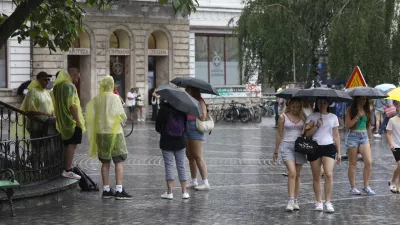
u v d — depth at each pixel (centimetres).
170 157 1590
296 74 4203
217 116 4694
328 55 3897
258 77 4431
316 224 1331
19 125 1659
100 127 1558
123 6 5009
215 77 5500
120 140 1569
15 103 4575
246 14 4366
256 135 3503
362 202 1591
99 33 4919
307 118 1468
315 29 4194
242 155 2580
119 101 1570
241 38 4403
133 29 5075
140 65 5119
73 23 1759
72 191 1570
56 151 1592
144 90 5144
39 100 1666
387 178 2014
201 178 1933
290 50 4159
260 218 1380
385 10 3803
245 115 4591
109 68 4997
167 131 1574
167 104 1583
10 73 4597
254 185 1836
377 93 1662
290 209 1453
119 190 1577
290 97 1575
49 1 1698
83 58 4950
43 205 1481
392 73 3812
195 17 5381
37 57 4681
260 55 4378
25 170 1502
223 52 5531
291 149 1462
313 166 1476
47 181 1565
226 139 3262
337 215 1427
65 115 1625
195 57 5409
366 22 3753
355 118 1678
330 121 1466
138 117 4753
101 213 1409
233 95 5447
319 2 4088
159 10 5175
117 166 1580
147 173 2062
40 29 1741
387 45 3794
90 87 4916
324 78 4247
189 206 1504
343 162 2362
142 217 1375
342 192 1736
